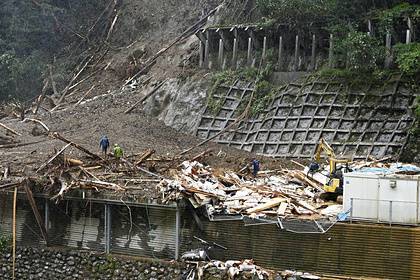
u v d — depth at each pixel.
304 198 26.97
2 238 26.86
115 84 55.22
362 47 37.88
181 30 56.91
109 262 24.70
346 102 38.25
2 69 55.88
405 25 39.16
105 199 25.00
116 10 63.06
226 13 51.44
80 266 25.19
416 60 36.22
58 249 25.77
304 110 39.44
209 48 48.34
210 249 23.58
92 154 30.61
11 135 41.25
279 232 22.50
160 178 27.48
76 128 43.88
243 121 41.66
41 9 60.62
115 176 27.91
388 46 38.72
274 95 41.69
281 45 43.62
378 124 36.66
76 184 25.45
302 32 42.75
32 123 45.75
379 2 41.41
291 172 31.62
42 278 25.81
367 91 37.88
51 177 25.83
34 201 25.59
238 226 23.20
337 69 40.19
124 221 25.11
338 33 40.28
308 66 42.56
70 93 55.09
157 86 48.91
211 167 32.09
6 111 50.25
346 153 36.28
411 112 35.94
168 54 53.34
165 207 24.14
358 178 22.59
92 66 58.56
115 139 40.19
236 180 28.75
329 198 26.92
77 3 63.88
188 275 22.97
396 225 21.75
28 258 26.20
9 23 59.34
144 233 24.73
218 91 44.66
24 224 26.77
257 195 26.12
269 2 43.09
